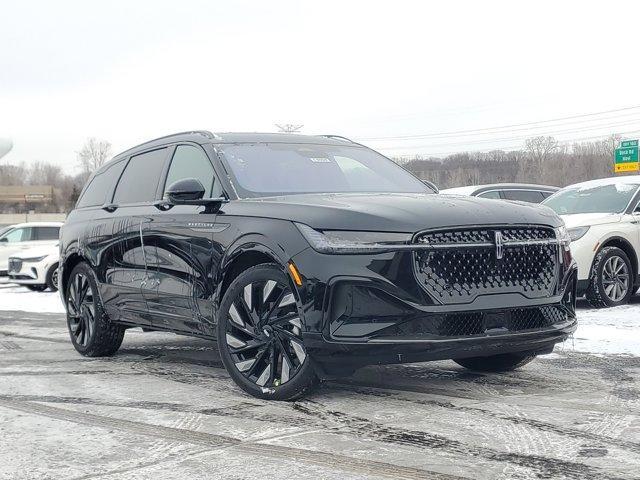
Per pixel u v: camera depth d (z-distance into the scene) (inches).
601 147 2684.5
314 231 179.6
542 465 135.4
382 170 242.7
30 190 4436.5
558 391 193.6
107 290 253.4
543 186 501.4
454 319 174.2
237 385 201.6
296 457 142.0
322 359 176.1
